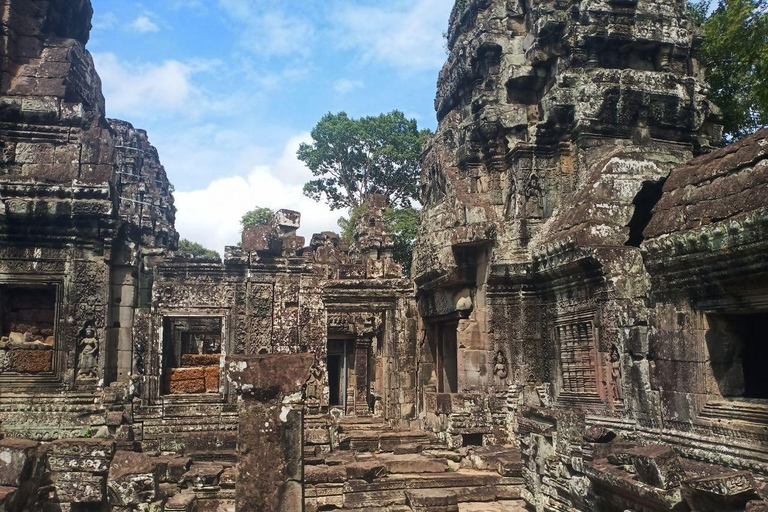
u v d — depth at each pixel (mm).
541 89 18203
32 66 17547
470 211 17672
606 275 12906
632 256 13016
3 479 8250
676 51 16891
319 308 17469
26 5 17891
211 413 16266
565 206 15312
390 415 20891
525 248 16594
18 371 15930
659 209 9125
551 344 15773
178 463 12555
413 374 21000
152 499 9367
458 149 19391
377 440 16906
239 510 7453
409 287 21375
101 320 16359
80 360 16141
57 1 18750
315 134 39594
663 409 8750
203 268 17234
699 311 8172
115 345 16734
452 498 11656
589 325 14000
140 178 31719
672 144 16656
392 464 13445
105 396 15398
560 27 17188
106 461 9406
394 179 39875
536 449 10102
